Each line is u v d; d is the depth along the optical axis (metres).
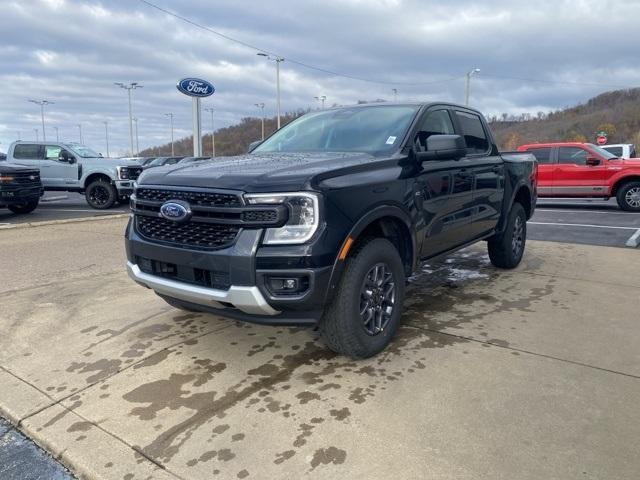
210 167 3.37
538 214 12.14
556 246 7.51
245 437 2.54
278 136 4.67
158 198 3.24
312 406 2.81
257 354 3.53
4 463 2.46
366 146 3.89
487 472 2.22
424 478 2.20
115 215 12.20
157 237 3.31
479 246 7.48
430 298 4.77
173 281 3.21
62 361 3.48
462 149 3.82
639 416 2.64
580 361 3.31
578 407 2.73
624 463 2.26
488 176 4.91
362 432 2.55
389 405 2.80
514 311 4.35
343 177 3.10
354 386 3.03
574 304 4.53
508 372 3.16
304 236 2.82
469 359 3.36
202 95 17.67
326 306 3.05
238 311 3.05
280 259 2.79
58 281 5.60
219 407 2.84
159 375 3.25
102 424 2.71
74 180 14.69
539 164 13.69
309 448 2.43
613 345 3.57
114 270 6.16
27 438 2.66
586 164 13.02
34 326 4.15
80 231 9.39
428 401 2.83
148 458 2.41
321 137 4.25
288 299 2.83
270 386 3.06
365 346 3.29
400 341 3.69
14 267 6.31
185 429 2.63
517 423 2.59
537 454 2.33
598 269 5.89
